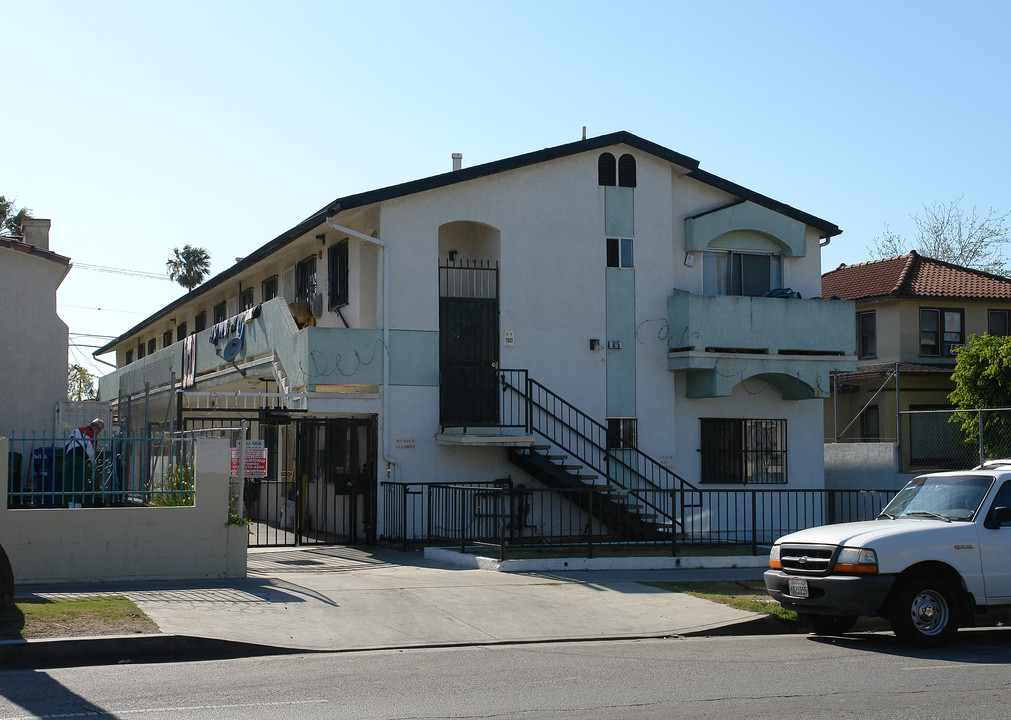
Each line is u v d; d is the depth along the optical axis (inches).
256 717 297.6
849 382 1317.7
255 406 1066.7
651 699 326.0
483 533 797.9
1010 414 990.4
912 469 1021.8
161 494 591.5
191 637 405.1
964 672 373.4
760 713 305.9
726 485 920.9
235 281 1181.7
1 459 530.9
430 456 804.0
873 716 302.2
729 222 925.8
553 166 876.6
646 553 681.0
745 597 537.6
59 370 829.8
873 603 424.2
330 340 777.6
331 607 491.8
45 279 832.3
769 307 907.4
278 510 963.3
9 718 295.0
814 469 956.6
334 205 783.7
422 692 335.3
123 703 315.3
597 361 877.8
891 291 1310.3
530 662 394.6
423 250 818.8
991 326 1359.5
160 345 1592.0
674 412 903.1
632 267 896.9
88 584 533.0
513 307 853.2
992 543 442.6
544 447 818.8
